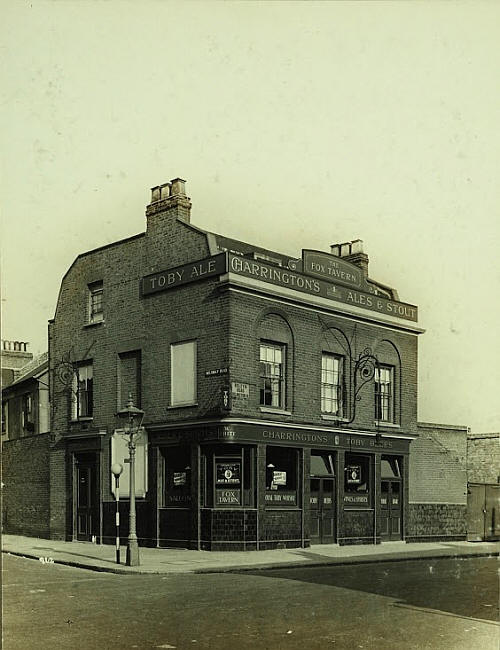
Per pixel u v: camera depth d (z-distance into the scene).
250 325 20.08
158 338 21.44
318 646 8.42
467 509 25.69
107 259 23.38
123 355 22.66
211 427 19.52
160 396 21.09
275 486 20.48
